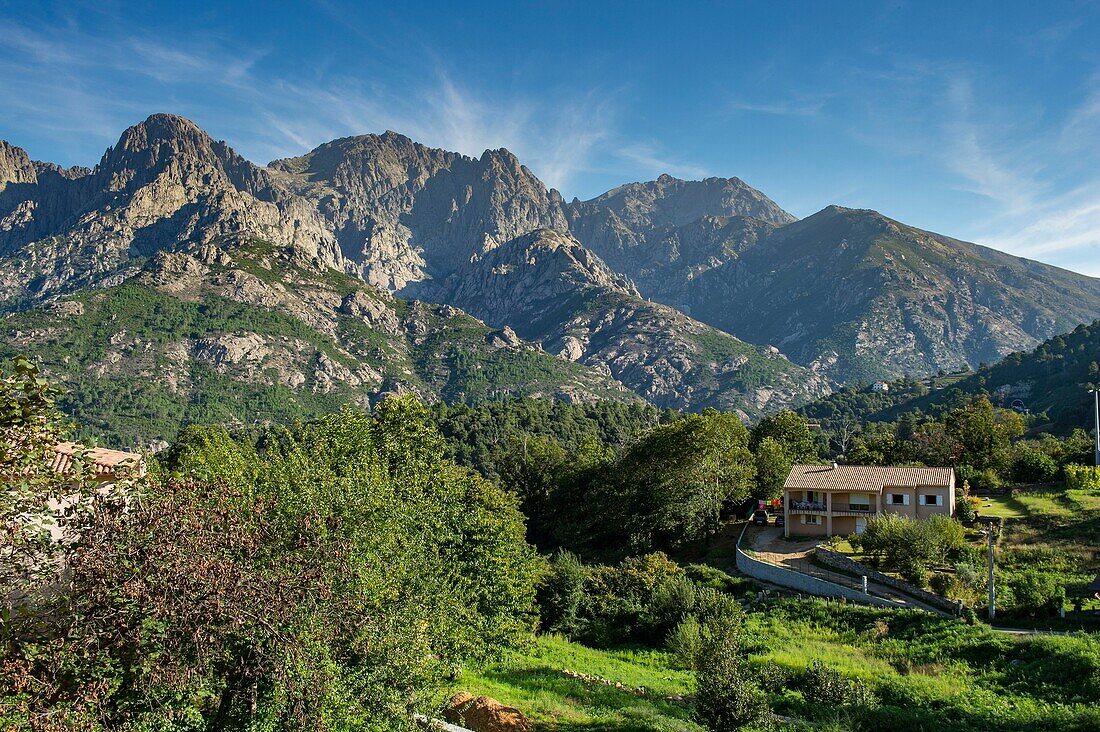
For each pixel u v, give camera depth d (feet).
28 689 34.37
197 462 78.07
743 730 79.77
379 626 53.06
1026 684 96.32
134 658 38.37
